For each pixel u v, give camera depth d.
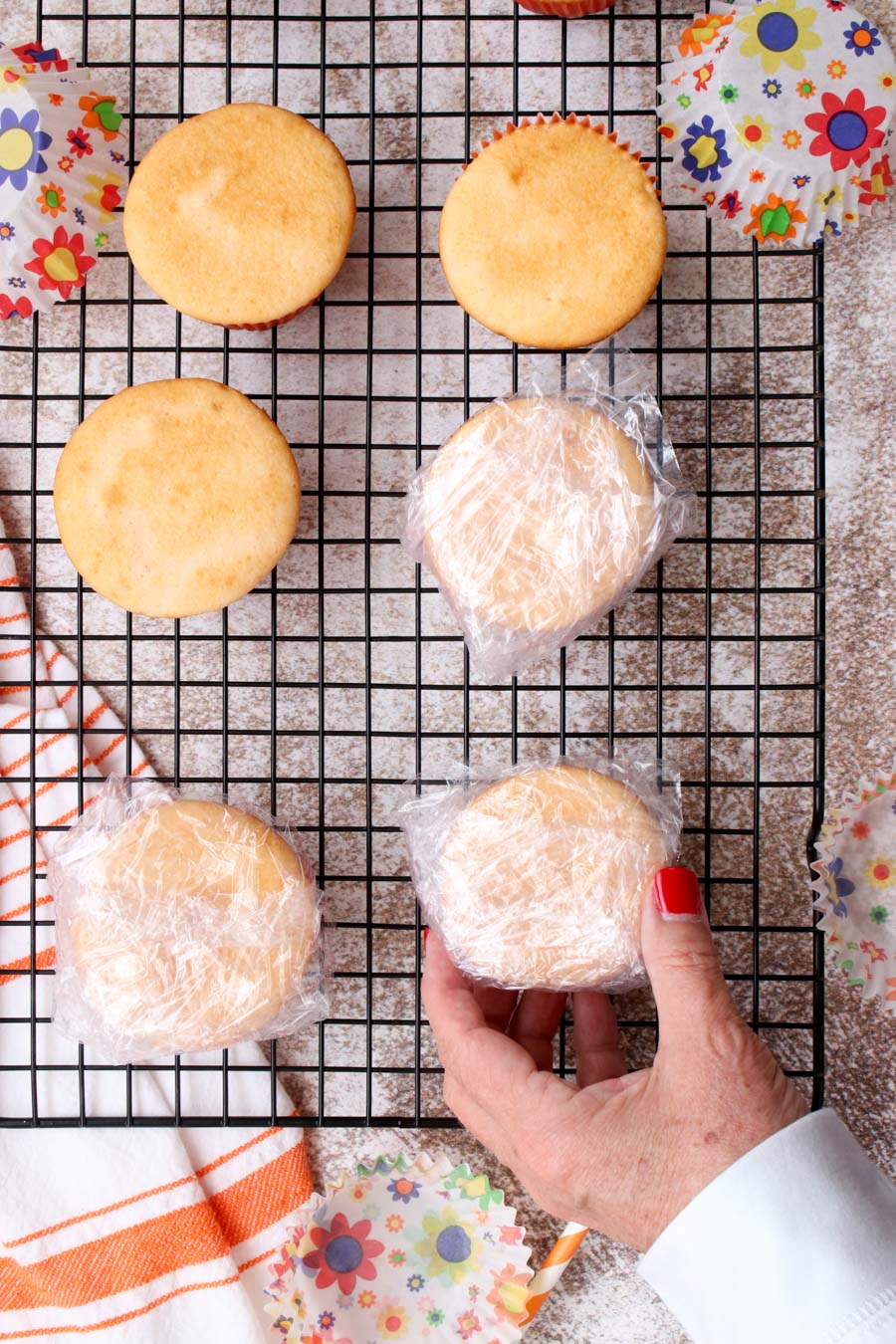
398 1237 0.67
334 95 0.70
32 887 0.67
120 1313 0.68
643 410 0.67
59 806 0.70
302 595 0.70
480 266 0.65
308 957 0.65
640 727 0.70
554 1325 0.69
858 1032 0.70
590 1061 0.66
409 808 0.67
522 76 0.70
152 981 0.64
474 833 0.65
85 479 0.66
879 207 0.70
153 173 0.66
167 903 0.65
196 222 0.66
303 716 0.70
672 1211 0.58
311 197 0.66
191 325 0.70
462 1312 0.67
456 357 0.70
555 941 0.64
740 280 0.70
